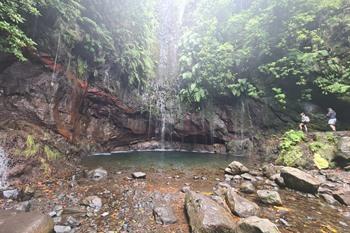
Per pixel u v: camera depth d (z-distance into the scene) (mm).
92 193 5828
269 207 5316
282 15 12461
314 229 4371
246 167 9070
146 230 4145
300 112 11727
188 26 18312
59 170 7473
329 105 11148
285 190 6570
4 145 6293
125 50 12664
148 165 9500
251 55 13133
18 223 3637
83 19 9688
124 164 9445
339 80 10438
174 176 7895
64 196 5527
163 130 14578
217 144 14086
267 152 11555
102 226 4242
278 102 12281
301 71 11242
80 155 10117
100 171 7395
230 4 15594
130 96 13359
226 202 5281
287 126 11953
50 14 8508
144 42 15391
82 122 11031
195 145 14562
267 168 8266
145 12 15359
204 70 14062
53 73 9047
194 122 14312
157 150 14219
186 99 14617
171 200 5582
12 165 6113
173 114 14672
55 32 8852
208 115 14188
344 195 5891
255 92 12844
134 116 13570
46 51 8695
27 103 8250
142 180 7203
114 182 6816
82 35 9914
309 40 11531
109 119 12547
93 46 10602
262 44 12617
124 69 12656
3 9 5941
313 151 9094
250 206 4871
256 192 6305
